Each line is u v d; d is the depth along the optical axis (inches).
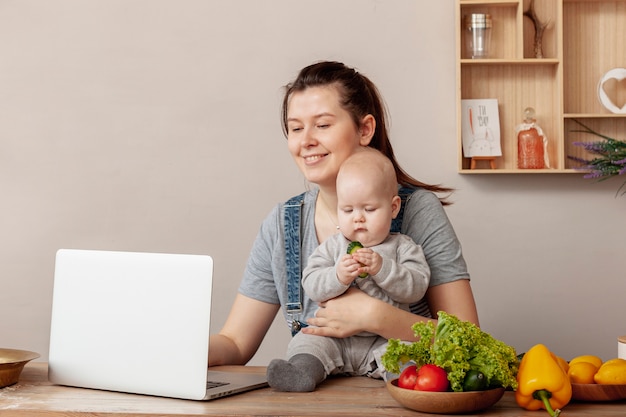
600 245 112.8
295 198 69.7
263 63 115.3
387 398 47.2
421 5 113.7
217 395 47.0
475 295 113.4
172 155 116.1
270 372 49.0
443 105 113.3
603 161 105.2
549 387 42.5
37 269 117.1
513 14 112.8
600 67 113.2
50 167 117.2
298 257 66.5
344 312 56.3
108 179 116.6
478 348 43.5
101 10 116.8
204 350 46.4
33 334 117.0
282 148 115.4
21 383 52.6
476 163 113.0
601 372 45.6
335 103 63.9
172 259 47.9
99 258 50.5
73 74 116.9
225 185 115.7
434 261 64.9
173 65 116.1
